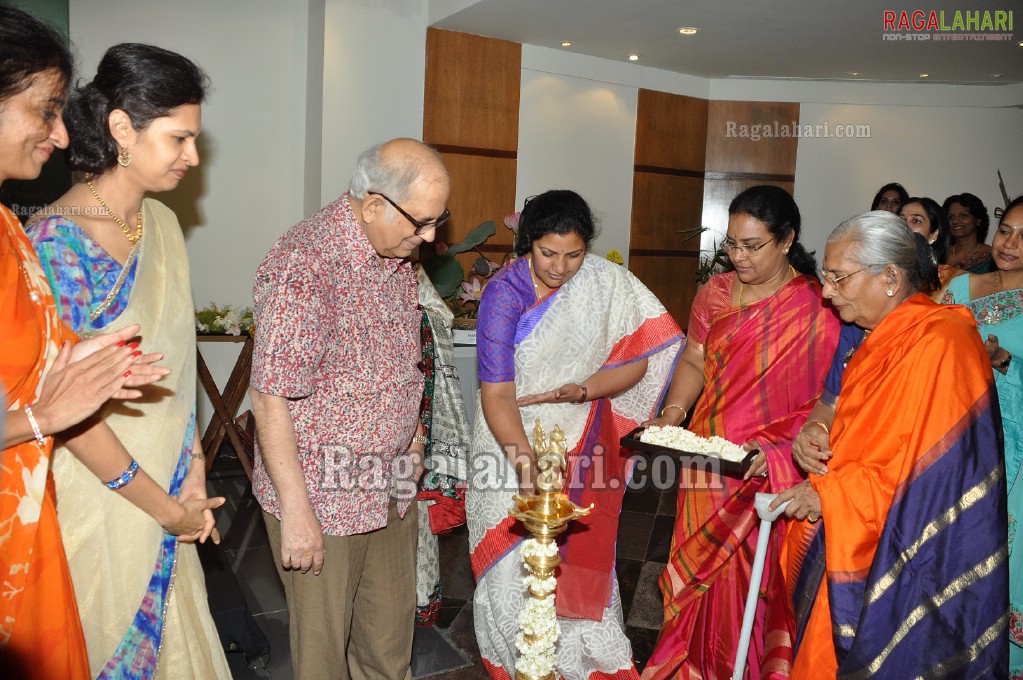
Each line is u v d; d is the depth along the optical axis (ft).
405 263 5.97
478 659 8.62
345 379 5.44
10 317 3.95
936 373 5.53
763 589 7.26
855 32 18.39
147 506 5.00
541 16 17.78
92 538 4.94
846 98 24.14
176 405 5.35
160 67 4.70
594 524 7.14
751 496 7.07
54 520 4.39
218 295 17.49
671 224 23.95
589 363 7.06
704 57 21.47
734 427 7.43
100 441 4.63
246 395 17.22
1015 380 6.97
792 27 18.16
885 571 5.52
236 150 17.39
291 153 17.97
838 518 5.78
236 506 13.16
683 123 23.71
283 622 9.26
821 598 6.05
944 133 24.04
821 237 24.62
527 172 20.97
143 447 5.14
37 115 3.92
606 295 7.07
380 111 17.92
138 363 4.28
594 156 22.17
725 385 7.52
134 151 4.80
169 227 5.47
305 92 17.95
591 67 21.61
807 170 24.47
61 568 4.42
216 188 17.28
